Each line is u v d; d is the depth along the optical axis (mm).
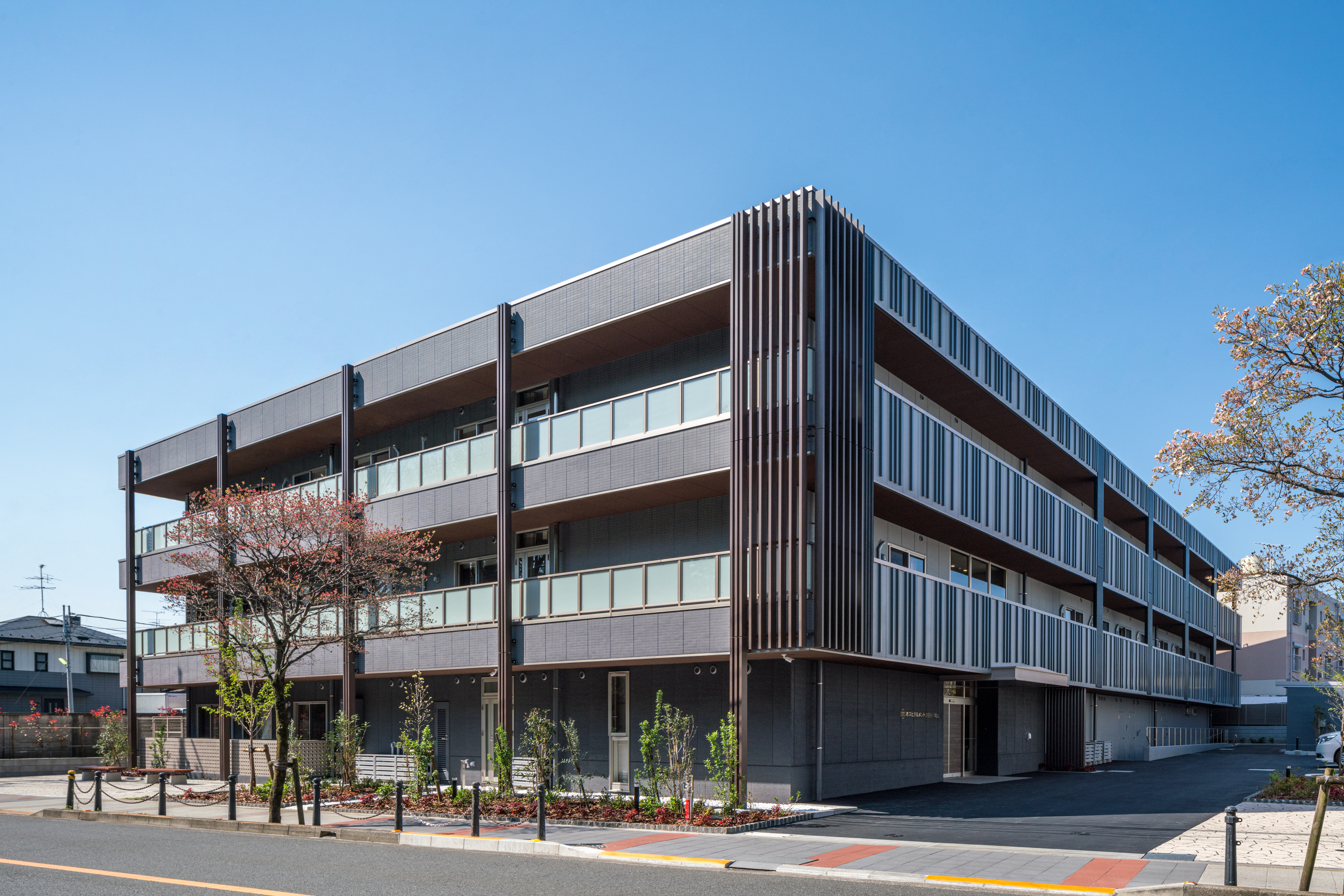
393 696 28562
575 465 22578
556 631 22422
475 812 16406
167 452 34594
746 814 17672
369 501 24672
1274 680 72750
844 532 19406
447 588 27109
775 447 19234
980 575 30234
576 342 23562
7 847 16016
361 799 22078
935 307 24047
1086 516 35125
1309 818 18281
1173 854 13898
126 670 34562
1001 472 27562
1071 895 11336
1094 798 22312
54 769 35750
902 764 24922
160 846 16078
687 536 22812
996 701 29406
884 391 21484
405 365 26859
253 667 24219
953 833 16438
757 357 19812
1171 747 44500
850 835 16281
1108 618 42406
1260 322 15359
